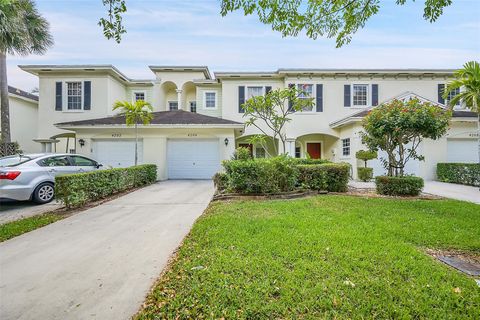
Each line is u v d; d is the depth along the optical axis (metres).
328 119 16.59
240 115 17.16
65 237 4.67
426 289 2.65
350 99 16.62
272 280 2.83
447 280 2.83
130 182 9.99
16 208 7.38
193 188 10.44
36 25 12.69
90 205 7.34
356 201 7.05
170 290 2.76
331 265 3.14
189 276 3.00
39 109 16.20
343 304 2.42
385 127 8.11
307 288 2.67
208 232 4.41
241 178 7.92
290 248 3.65
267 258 3.36
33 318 2.45
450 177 12.35
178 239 4.52
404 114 7.84
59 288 2.95
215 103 18.23
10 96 16.58
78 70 16.02
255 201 7.15
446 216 5.48
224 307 2.42
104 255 3.86
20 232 4.93
